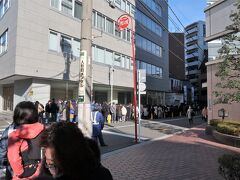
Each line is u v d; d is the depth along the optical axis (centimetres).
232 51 1327
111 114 2648
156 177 737
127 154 1049
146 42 4181
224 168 516
